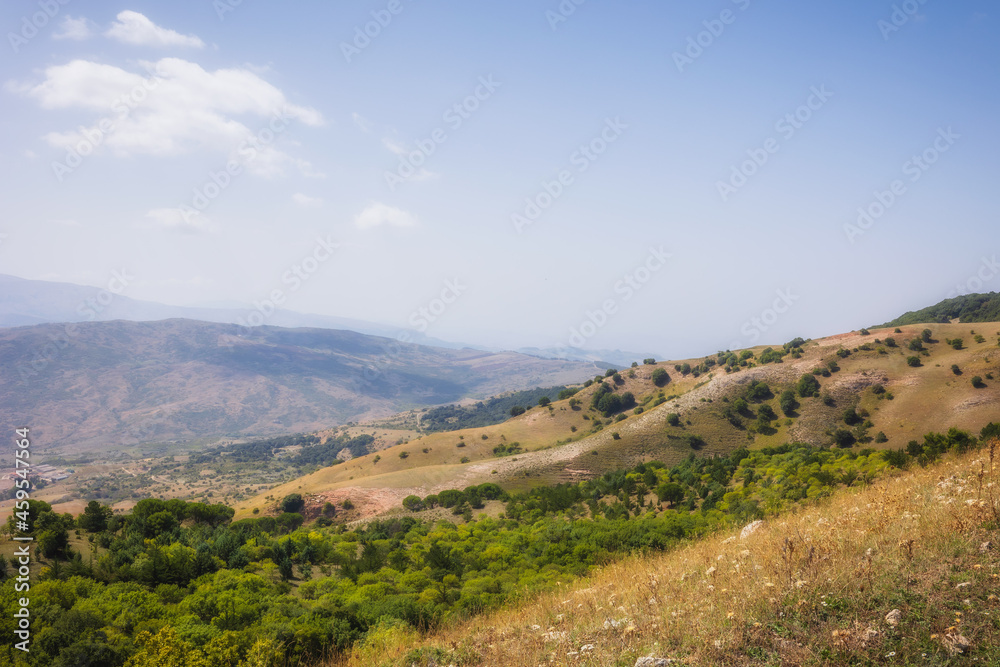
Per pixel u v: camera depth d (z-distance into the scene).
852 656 5.57
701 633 6.68
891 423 82.56
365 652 13.89
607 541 33.69
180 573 30.31
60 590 21.58
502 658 8.27
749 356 127.38
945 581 6.57
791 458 70.00
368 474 116.88
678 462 91.31
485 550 39.16
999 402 76.19
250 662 15.17
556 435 129.00
